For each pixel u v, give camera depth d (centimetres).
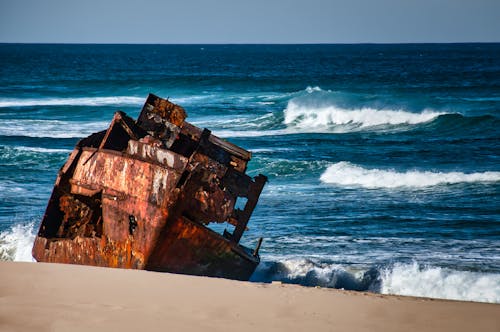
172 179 3459
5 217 5669
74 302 1986
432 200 6425
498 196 6488
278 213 6000
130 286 2231
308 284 3966
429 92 18712
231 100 16950
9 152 8838
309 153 9531
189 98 17850
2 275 2311
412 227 5422
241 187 3781
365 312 2062
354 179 7388
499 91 18375
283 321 1912
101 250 3806
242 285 2336
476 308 2148
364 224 5550
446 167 8281
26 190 6881
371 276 3988
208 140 3953
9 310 1869
